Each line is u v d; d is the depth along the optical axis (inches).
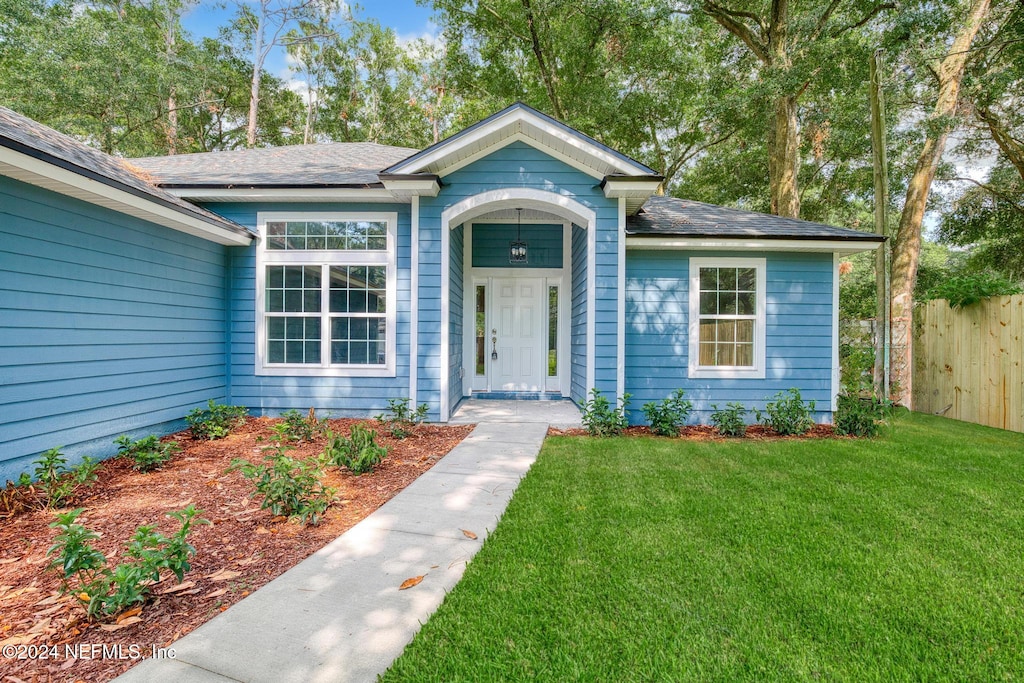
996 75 382.0
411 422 259.4
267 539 122.4
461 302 347.9
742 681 72.5
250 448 211.6
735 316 291.7
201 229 234.2
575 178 267.9
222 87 884.6
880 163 312.2
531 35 604.7
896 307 382.9
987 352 303.0
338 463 178.7
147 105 677.9
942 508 146.3
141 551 89.4
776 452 216.2
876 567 108.6
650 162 778.2
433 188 255.6
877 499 153.9
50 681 70.1
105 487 159.2
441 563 111.3
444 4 627.5
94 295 188.9
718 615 89.3
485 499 154.3
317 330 282.8
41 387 165.9
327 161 342.0
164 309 229.5
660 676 73.2
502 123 248.7
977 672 75.1
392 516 139.6
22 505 137.6
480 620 87.0
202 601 93.2
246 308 282.4
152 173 295.7
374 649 79.7
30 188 161.9
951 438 255.3
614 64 596.4
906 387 370.3
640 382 292.4
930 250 834.2
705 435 258.2
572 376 361.1
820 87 471.5
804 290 292.2
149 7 752.3
